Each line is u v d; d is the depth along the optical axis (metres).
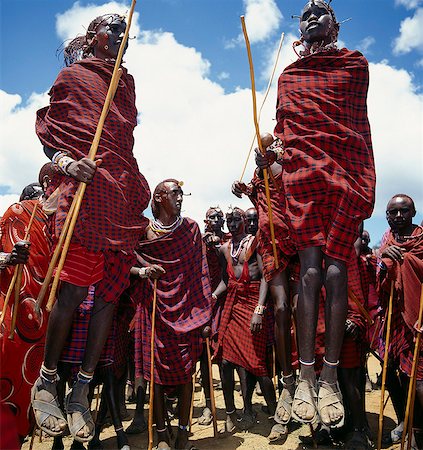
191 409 5.89
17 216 4.97
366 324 5.38
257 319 6.40
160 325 5.67
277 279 5.41
